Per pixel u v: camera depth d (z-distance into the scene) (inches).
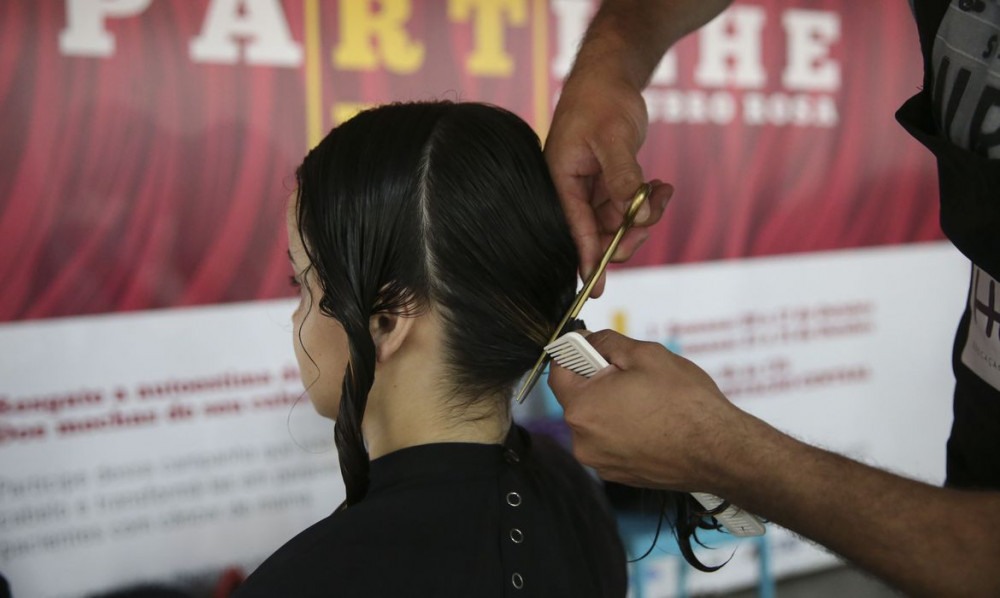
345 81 74.6
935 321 104.7
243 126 71.6
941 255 103.6
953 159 24.5
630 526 68.9
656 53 33.6
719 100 88.9
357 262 22.9
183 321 71.8
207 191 71.1
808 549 100.7
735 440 20.9
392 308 23.5
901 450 104.9
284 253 74.7
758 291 94.0
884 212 99.5
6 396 66.4
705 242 90.5
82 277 67.8
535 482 26.3
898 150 99.0
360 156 23.2
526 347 25.0
